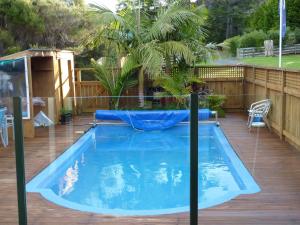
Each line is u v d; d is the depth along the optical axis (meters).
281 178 5.55
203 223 4.01
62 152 7.59
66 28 18.78
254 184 5.28
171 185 6.23
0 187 5.44
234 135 8.83
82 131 9.78
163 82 11.07
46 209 4.57
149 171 7.00
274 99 8.97
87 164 7.52
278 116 8.60
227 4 36.25
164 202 5.48
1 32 16.19
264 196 4.82
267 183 5.33
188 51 11.02
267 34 28.47
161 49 11.06
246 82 12.17
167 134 9.86
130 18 11.96
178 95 10.77
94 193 5.89
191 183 2.69
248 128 9.64
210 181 6.18
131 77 11.82
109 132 10.04
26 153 7.52
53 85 10.70
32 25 17.08
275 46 27.62
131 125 10.09
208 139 9.13
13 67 8.82
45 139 8.88
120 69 11.91
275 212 4.29
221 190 5.74
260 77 10.34
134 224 4.06
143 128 10.06
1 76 8.84
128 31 11.60
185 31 11.91
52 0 18.41
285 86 7.99
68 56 11.95
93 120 10.87
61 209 4.57
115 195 5.79
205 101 11.11
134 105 11.65
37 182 5.66
